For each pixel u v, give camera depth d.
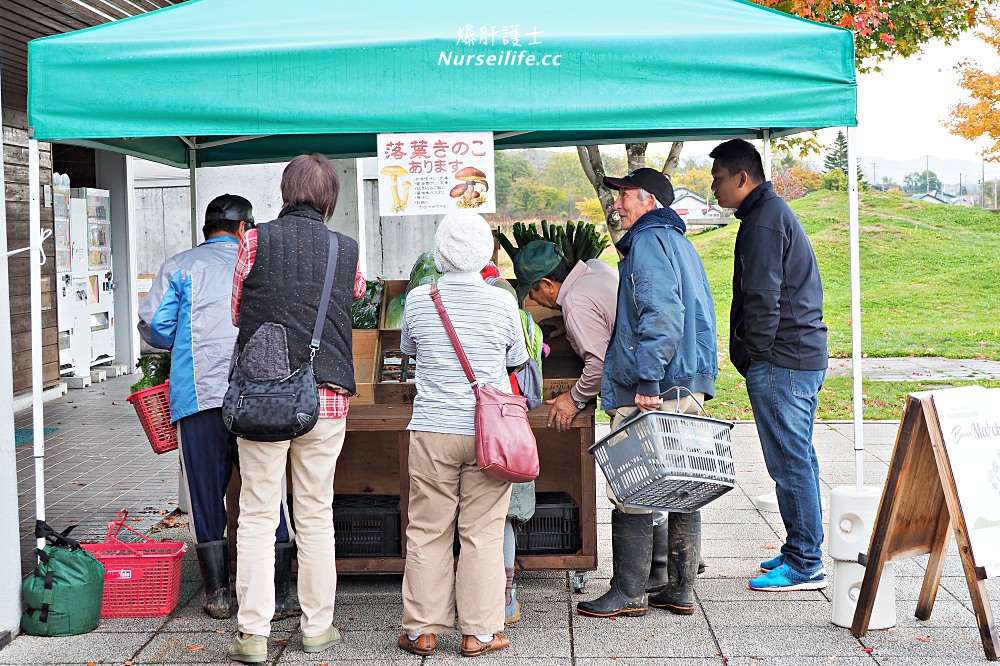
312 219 3.78
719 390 11.74
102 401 10.44
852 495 3.97
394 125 3.87
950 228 22.48
